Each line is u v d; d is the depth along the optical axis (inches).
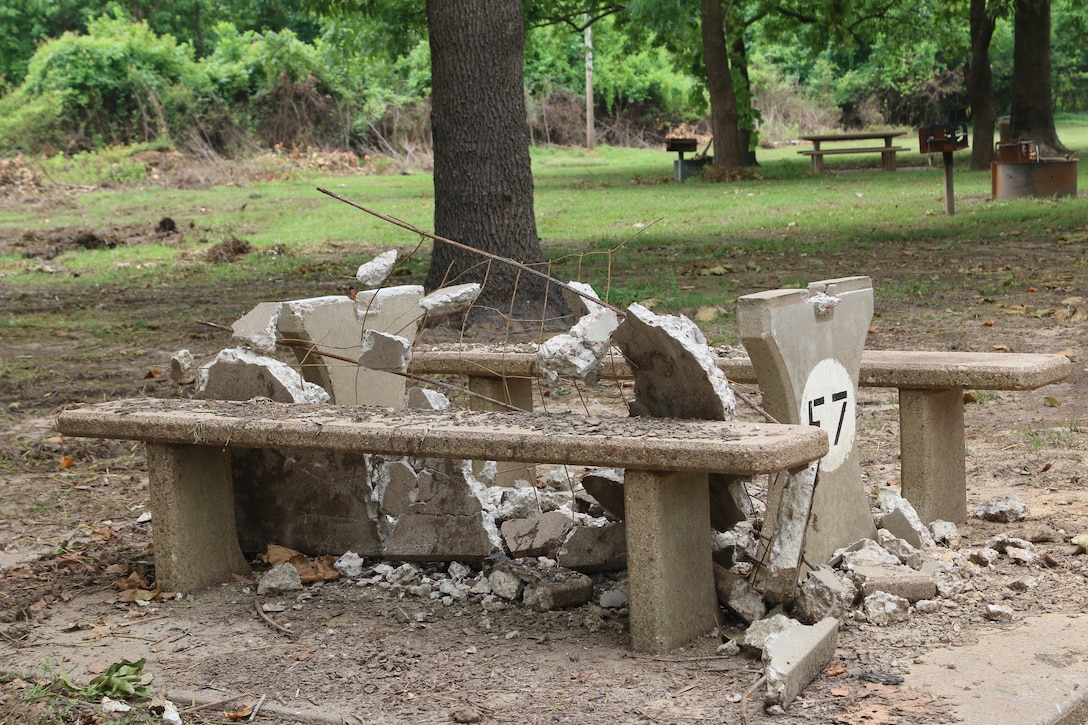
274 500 179.9
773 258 549.0
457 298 183.0
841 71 2380.7
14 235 849.5
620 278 500.1
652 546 134.5
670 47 1358.3
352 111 1711.4
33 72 1635.1
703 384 140.8
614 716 118.8
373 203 999.6
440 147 390.0
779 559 139.0
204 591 168.1
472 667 134.7
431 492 170.6
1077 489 199.5
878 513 181.9
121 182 1406.3
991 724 111.9
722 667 130.6
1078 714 117.3
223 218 940.6
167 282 580.4
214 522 171.0
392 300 199.3
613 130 2020.2
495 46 380.8
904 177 1063.0
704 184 1107.3
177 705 127.9
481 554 167.9
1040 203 714.8
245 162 1515.7
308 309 180.9
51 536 203.5
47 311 490.0
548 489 209.2
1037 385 167.8
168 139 1584.6
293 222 880.3
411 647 142.3
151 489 165.8
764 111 2130.9
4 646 149.6
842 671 127.2
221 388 178.7
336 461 174.1
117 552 191.8
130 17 2068.2
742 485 153.3
